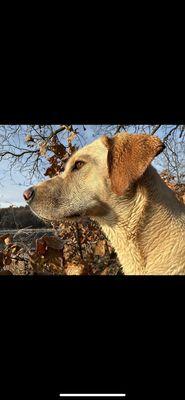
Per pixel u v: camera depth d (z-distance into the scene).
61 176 0.64
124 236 0.59
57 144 0.93
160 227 0.56
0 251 0.84
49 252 0.78
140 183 0.56
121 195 0.55
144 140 0.56
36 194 0.63
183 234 0.56
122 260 0.60
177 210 0.58
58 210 0.62
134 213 0.57
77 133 0.92
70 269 0.78
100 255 0.90
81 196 0.61
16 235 0.96
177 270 0.55
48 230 0.95
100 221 0.62
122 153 0.56
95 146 0.62
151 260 0.56
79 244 0.91
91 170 0.61
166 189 0.59
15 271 0.88
